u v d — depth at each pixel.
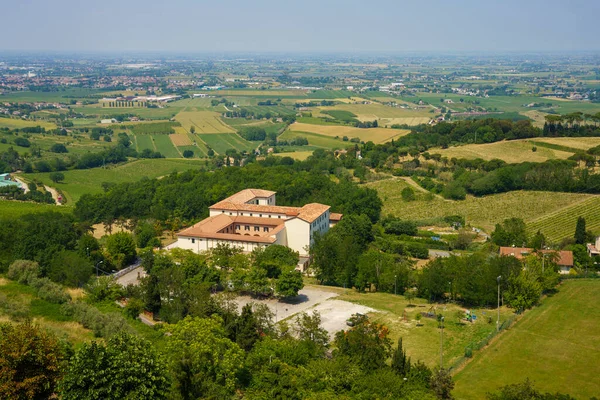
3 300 113.62
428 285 146.50
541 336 122.88
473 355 113.81
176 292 131.12
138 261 181.38
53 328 103.88
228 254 166.25
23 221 187.25
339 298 149.25
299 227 185.75
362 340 104.81
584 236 197.88
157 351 83.19
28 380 75.00
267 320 120.50
